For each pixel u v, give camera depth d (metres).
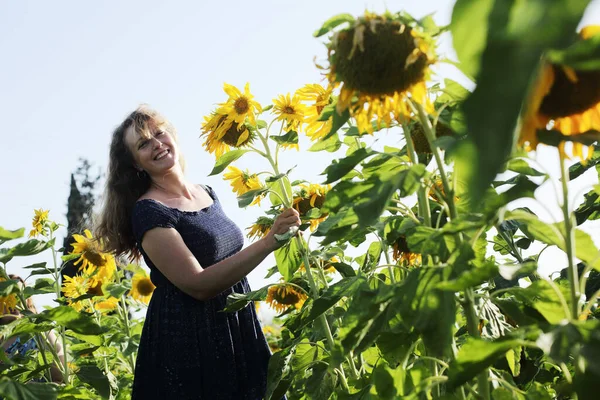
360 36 1.53
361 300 1.79
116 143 3.51
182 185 3.45
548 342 1.28
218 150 3.20
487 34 0.56
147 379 3.21
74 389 2.50
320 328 3.06
